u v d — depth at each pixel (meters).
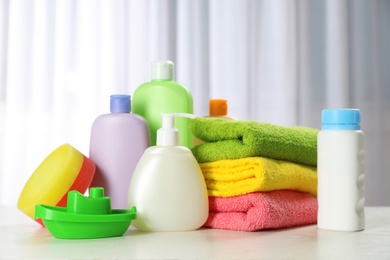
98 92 1.92
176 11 1.92
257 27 1.93
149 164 0.69
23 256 0.53
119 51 1.93
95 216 0.63
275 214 0.69
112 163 0.76
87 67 1.92
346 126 0.71
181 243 0.60
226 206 0.71
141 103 0.81
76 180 0.72
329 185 0.71
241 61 1.92
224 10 1.93
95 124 0.78
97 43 1.92
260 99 1.94
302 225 0.77
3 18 1.90
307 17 1.93
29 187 0.76
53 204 0.71
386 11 1.94
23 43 1.90
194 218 0.70
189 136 0.80
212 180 0.73
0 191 1.90
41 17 1.90
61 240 0.63
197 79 1.91
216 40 1.93
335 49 1.91
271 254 0.54
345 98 1.91
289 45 1.93
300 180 0.77
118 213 0.68
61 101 1.90
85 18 1.92
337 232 0.70
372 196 1.91
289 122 1.92
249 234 0.68
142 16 1.94
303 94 1.93
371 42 1.93
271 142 0.71
